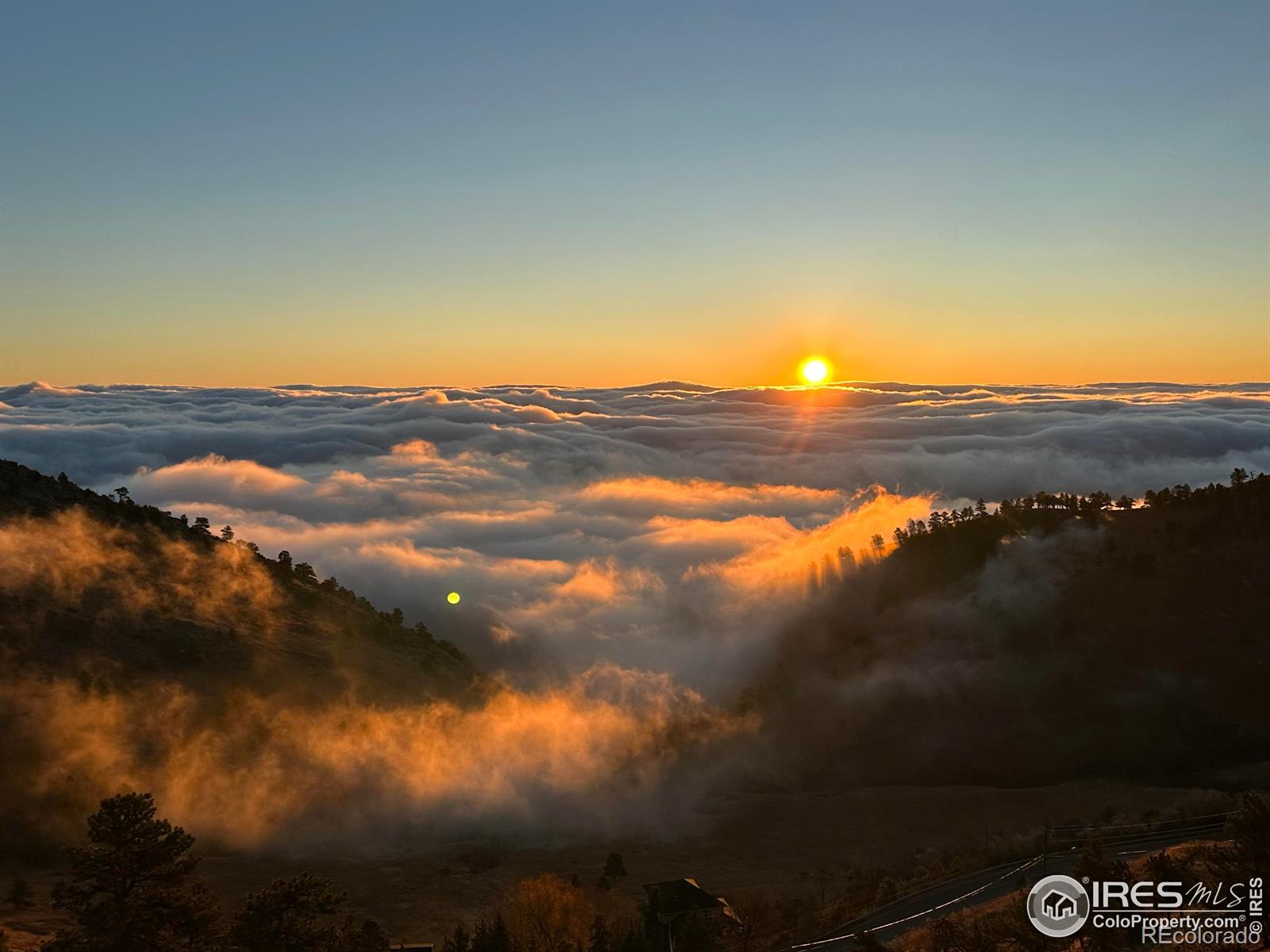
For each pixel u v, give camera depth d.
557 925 67.94
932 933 43.91
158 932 34.22
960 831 99.62
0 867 79.38
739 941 67.50
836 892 79.50
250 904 37.50
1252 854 32.72
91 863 34.12
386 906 82.50
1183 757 115.12
